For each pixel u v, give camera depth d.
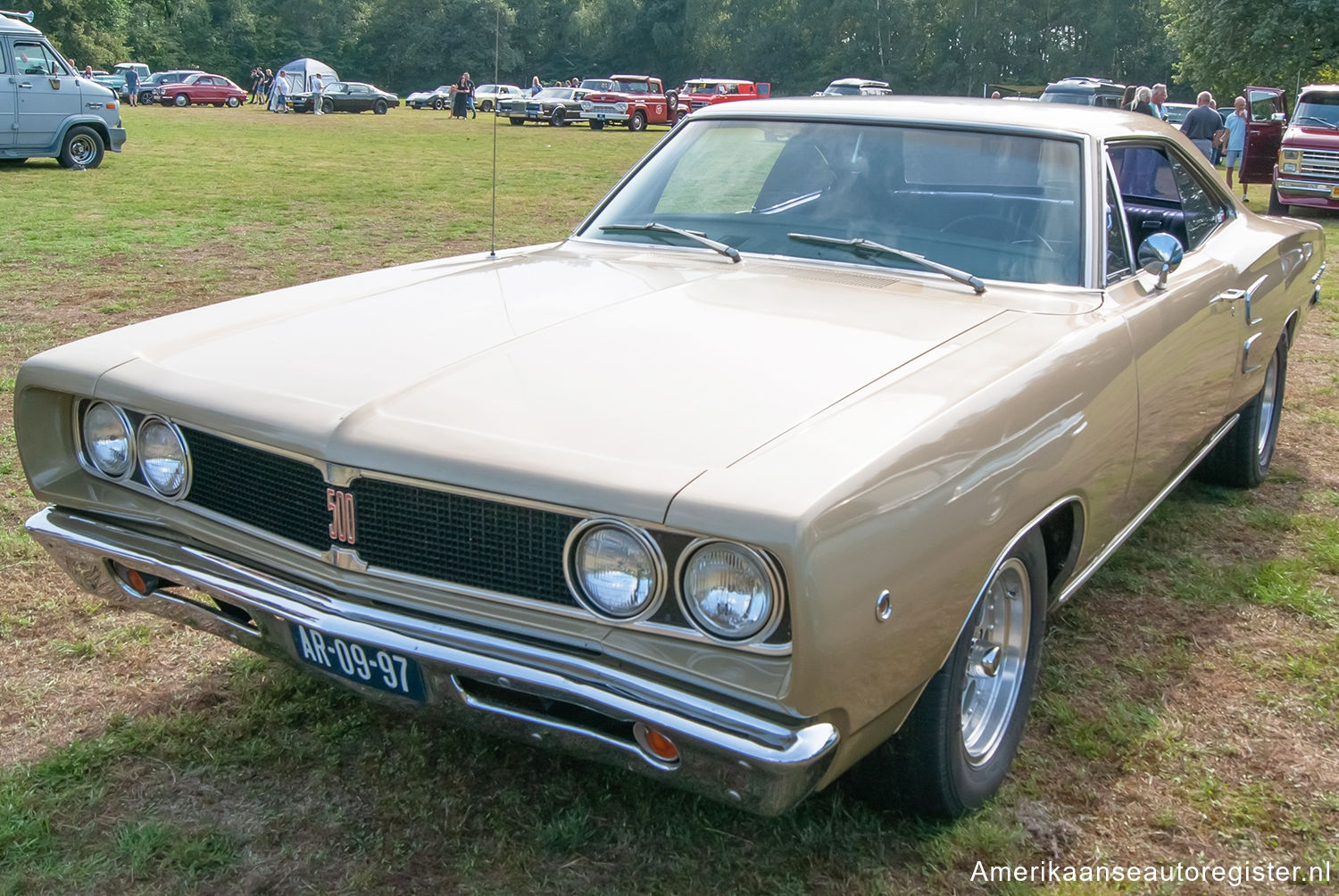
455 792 2.55
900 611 1.96
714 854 2.36
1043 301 2.85
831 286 2.89
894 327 2.58
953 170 3.16
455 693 2.09
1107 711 2.96
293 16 74.31
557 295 2.83
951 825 2.46
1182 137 4.05
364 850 2.36
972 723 2.54
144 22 69.19
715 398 2.15
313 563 2.24
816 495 1.80
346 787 2.56
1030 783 2.65
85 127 16.89
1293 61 29.75
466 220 12.63
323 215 12.78
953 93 67.69
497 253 3.57
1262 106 19.27
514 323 2.59
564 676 1.95
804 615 1.77
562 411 2.12
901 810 2.46
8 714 2.83
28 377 2.57
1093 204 3.03
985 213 3.06
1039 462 2.36
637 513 1.85
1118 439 2.79
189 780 2.58
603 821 2.46
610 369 2.30
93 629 3.27
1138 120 3.66
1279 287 4.24
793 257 3.13
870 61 68.56
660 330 2.52
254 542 2.33
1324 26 28.98
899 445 1.98
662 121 36.12
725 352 2.38
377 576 2.17
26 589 3.50
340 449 2.12
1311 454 5.24
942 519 2.04
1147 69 65.50
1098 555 3.04
